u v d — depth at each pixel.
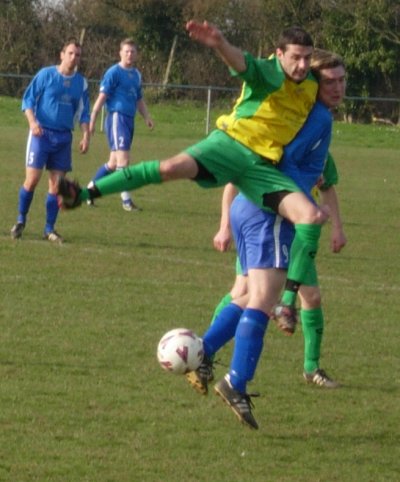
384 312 21.11
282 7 98.44
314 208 13.12
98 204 36.38
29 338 17.52
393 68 91.44
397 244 30.75
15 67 98.31
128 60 34.59
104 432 13.05
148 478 11.53
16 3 98.81
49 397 14.38
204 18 99.12
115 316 19.47
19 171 45.66
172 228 31.44
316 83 13.88
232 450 12.67
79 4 100.69
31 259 24.92
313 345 15.73
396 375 16.55
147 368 16.08
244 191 13.73
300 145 13.71
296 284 13.45
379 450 12.97
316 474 11.97
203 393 13.64
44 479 11.34
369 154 67.81
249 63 13.18
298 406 14.66
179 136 70.81
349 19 92.56
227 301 14.70
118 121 34.50
